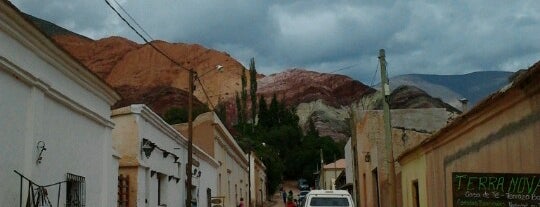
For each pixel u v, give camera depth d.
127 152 17.78
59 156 11.72
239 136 72.75
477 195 8.77
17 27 9.48
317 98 150.88
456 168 13.50
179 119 59.12
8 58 9.34
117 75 178.50
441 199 14.92
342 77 166.25
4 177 9.36
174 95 104.81
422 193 17.31
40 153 10.66
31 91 10.43
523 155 9.43
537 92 8.69
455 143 13.55
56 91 11.37
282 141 85.69
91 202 13.77
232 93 155.62
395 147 24.50
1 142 9.23
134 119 17.92
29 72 10.12
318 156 83.50
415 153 17.84
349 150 38.72
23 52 9.99
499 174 8.62
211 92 159.12
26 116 10.25
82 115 13.16
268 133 86.56
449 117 26.89
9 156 9.53
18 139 9.90
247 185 53.47
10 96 9.58
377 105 41.53
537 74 8.30
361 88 158.75
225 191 37.81
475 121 11.73
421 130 26.14
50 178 11.23
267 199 69.56
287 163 84.50
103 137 14.83
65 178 12.05
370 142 25.56
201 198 28.31
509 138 10.05
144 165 18.25
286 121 93.81
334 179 58.47
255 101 95.50
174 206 22.88
